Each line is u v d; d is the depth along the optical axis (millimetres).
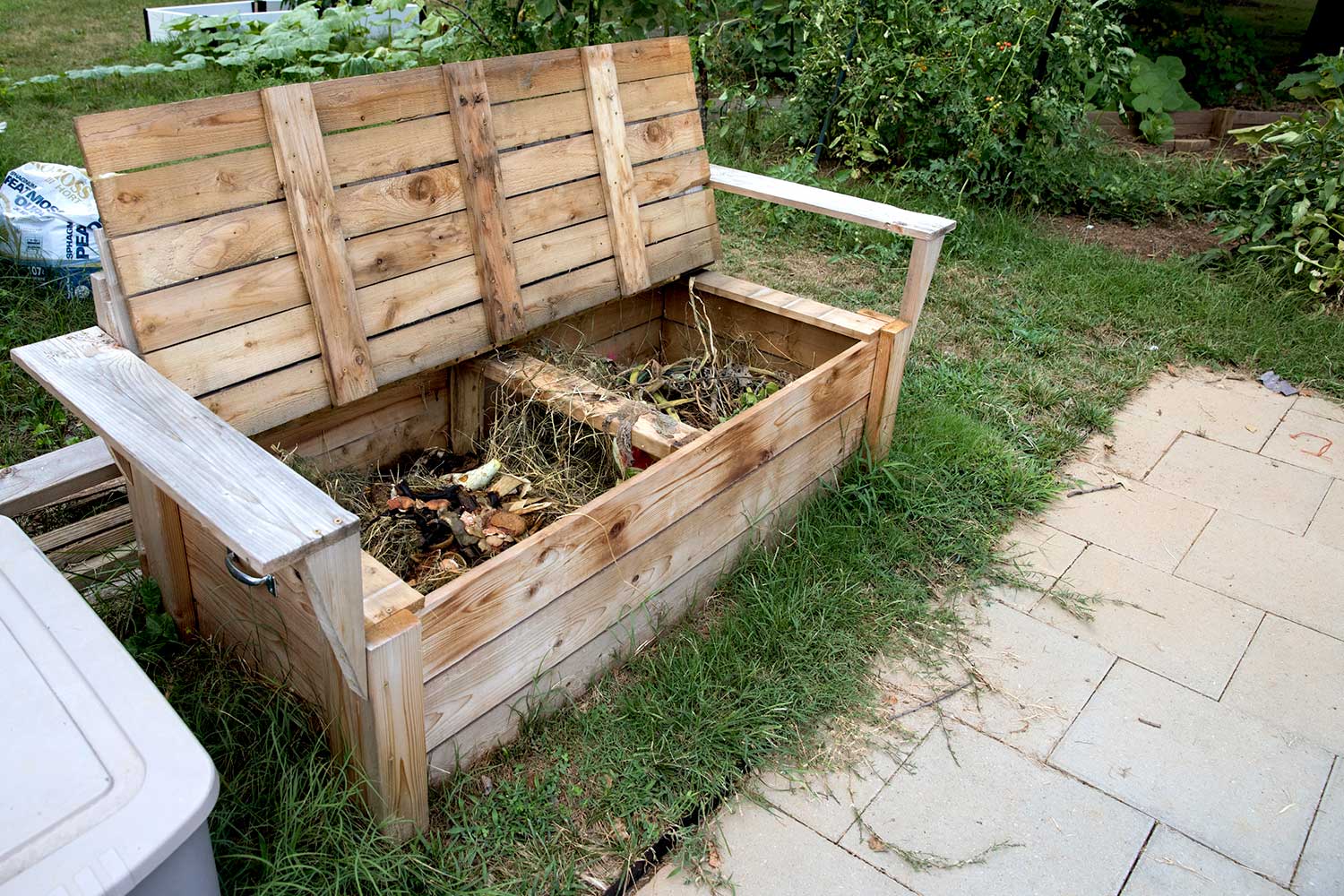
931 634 2609
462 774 2012
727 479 2451
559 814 2014
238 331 2127
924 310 4336
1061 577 2869
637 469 2607
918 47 5539
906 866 2004
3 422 3070
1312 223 4598
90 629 1453
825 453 2871
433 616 1752
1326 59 5328
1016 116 5258
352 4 7371
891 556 2830
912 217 2836
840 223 4965
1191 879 2012
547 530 1973
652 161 3004
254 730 2020
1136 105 6762
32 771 1235
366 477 2766
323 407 2314
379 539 2467
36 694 1340
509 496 2707
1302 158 4715
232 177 2059
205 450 1623
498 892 1830
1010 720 2371
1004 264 4754
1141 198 5492
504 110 2547
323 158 2178
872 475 3014
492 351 2799
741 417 2418
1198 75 8102
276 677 2055
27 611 1472
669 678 2303
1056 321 4297
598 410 2564
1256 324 4301
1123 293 4488
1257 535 3092
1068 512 3178
